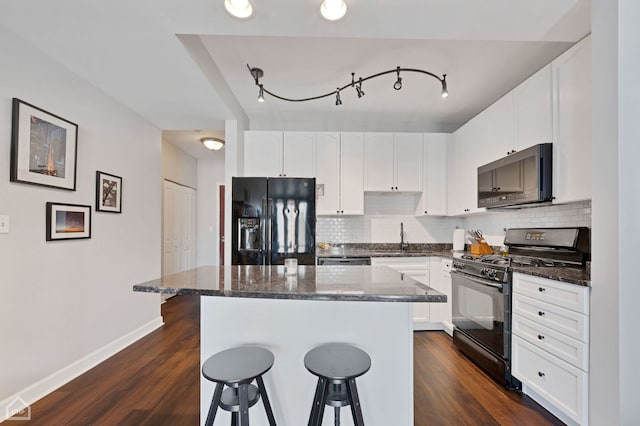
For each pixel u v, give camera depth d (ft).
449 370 7.80
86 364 7.80
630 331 4.56
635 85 4.57
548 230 7.65
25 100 6.15
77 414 5.97
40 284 6.55
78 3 4.89
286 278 5.34
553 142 6.74
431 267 10.91
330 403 3.93
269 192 10.20
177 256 16.52
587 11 5.16
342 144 11.87
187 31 5.65
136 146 10.04
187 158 17.78
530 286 6.34
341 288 4.48
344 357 4.18
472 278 8.16
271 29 5.59
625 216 4.58
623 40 4.55
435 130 12.95
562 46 7.35
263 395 4.38
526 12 5.16
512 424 5.70
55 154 6.86
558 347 5.63
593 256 4.99
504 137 8.46
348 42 7.25
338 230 12.82
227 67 8.43
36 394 6.41
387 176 11.91
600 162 4.85
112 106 8.83
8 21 5.41
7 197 5.86
